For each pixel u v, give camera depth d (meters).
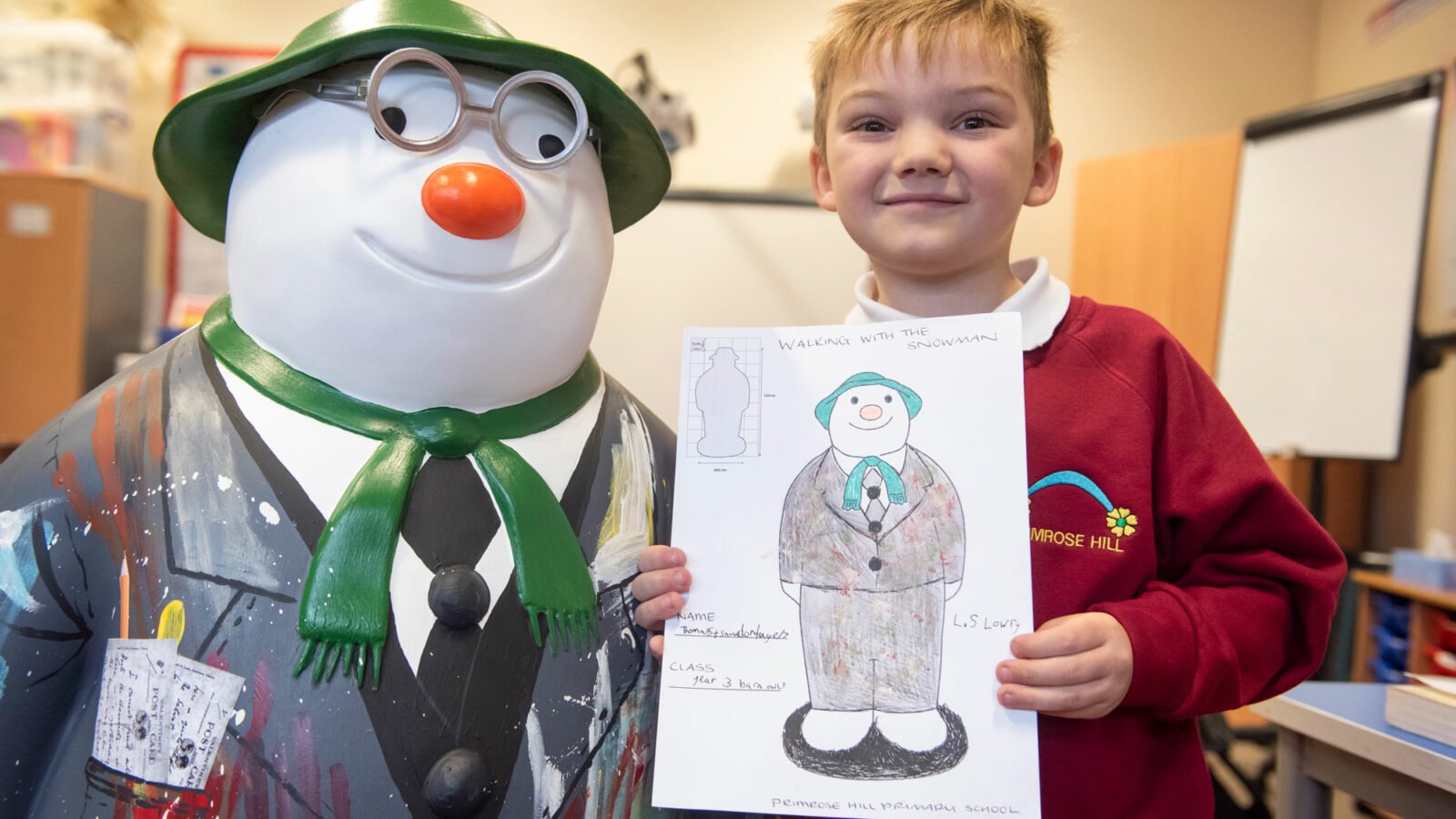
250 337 0.75
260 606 0.66
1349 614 2.32
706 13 2.78
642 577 0.75
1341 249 2.32
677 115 2.65
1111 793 0.74
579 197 0.76
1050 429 0.80
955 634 0.70
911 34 0.81
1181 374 0.83
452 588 0.67
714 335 0.79
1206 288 2.45
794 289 2.60
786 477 0.75
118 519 0.69
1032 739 0.68
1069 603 0.75
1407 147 2.23
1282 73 2.93
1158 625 0.71
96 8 2.38
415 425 0.73
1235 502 0.78
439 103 0.70
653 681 0.77
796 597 0.72
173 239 2.62
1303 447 2.36
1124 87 2.89
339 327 0.70
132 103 2.59
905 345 0.77
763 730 0.70
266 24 2.69
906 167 0.79
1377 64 2.63
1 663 0.67
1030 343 0.83
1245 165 2.48
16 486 0.71
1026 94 0.85
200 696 0.65
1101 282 2.62
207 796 0.63
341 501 0.69
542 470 0.76
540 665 0.71
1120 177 2.60
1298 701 1.10
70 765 0.68
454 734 0.67
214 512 0.68
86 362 2.28
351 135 0.70
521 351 0.73
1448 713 0.92
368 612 0.66
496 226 0.68
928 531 0.72
